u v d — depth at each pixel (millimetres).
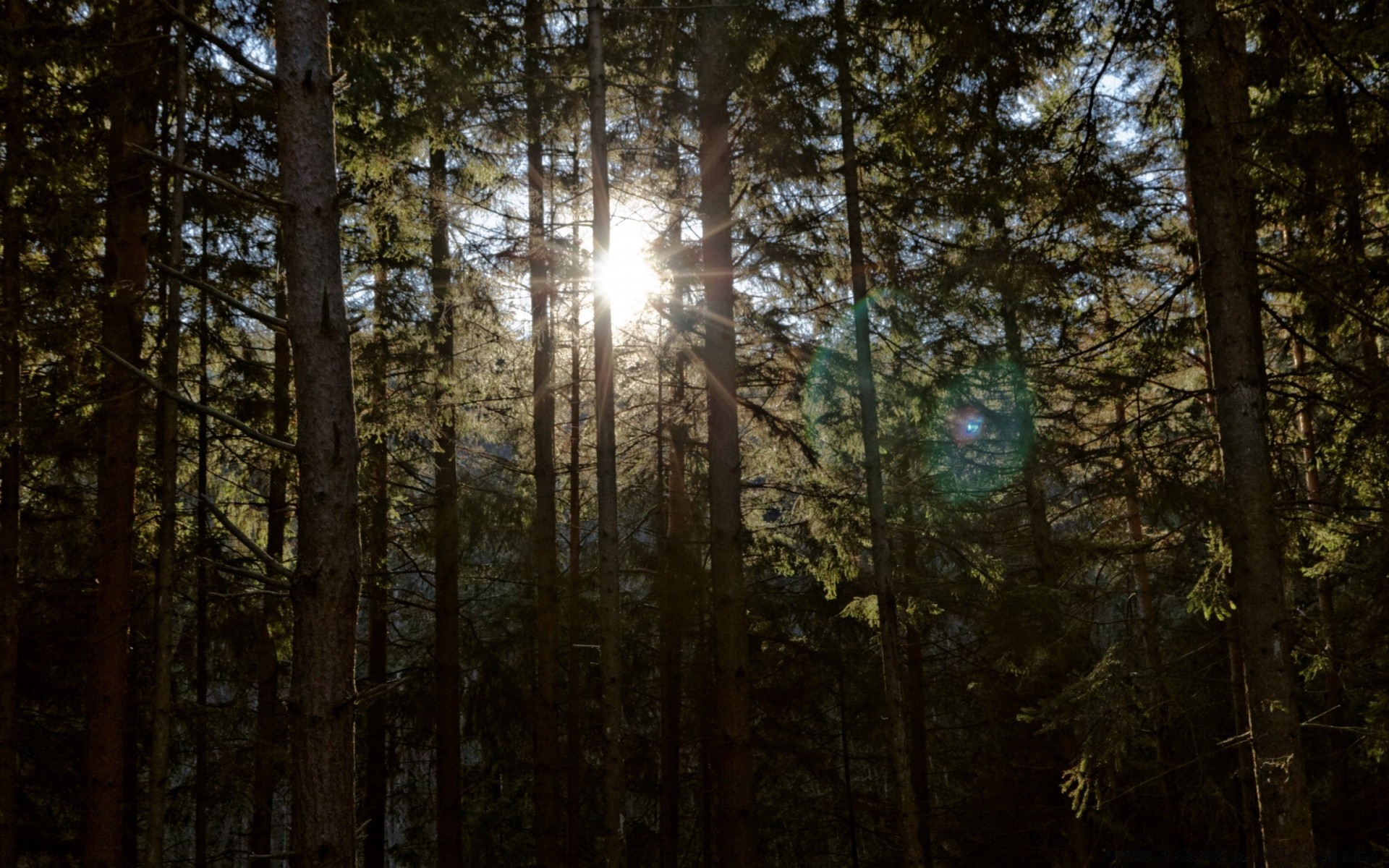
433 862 19172
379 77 9523
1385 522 8031
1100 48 8992
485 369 12445
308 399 5297
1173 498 7527
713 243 11664
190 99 9828
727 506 11602
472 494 14656
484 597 19625
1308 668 8938
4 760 9531
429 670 14375
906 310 11695
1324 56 7668
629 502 16547
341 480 5309
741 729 11273
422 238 12711
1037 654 12789
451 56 9836
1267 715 7156
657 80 10773
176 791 13383
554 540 13516
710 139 11578
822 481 12305
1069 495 9797
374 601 15047
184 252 10906
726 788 11203
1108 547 8703
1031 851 16500
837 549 12617
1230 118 7848
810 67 10414
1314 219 8586
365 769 16500
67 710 14547
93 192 8914
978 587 14680
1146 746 14188
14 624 9711
